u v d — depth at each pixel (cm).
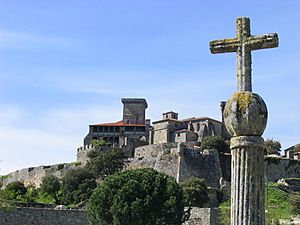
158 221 6750
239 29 1560
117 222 6769
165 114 18725
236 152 1456
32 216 6838
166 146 14738
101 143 16162
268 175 13075
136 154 15300
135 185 6894
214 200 11119
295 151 15850
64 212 7062
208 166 13250
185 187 10669
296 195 9700
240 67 1539
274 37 1505
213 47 1579
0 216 6625
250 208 1422
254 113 1436
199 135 17025
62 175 15250
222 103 16988
